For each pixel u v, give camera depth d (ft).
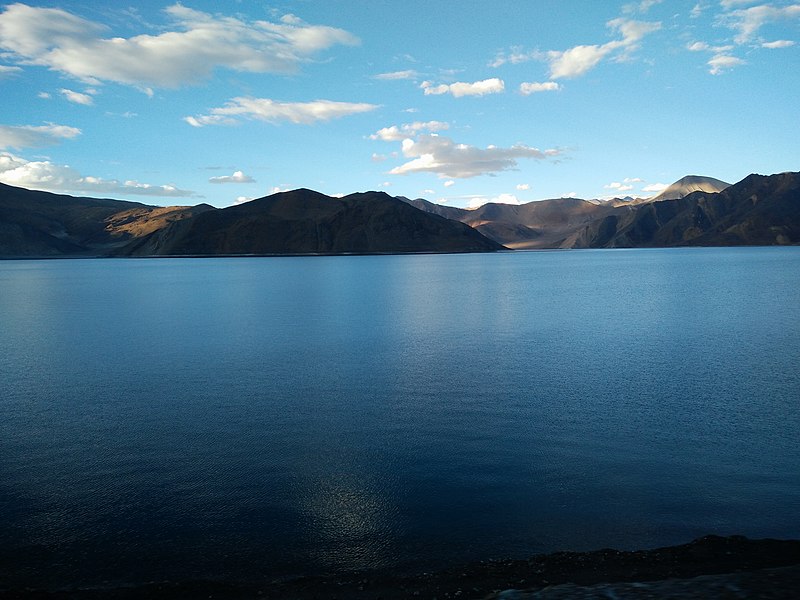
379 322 160.76
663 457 54.70
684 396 76.23
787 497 45.91
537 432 62.64
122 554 38.40
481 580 33.40
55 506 45.68
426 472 51.90
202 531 41.45
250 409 73.00
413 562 36.88
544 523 42.09
